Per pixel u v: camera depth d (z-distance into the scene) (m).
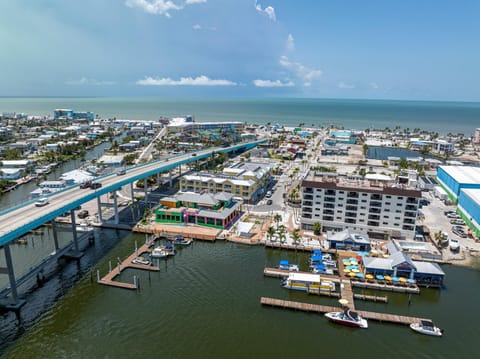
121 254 117.88
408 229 126.06
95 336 78.69
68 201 113.00
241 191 169.75
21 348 75.12
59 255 110.44
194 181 178.00
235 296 94.31
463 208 146.25
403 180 197.12
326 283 98.00
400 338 79.44
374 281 100.31
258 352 74.50
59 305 89.69
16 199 180.75
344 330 81.88
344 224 131.75
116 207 139.50
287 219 148.00
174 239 127.75
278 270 106.00
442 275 98.19
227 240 128.50
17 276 102.81
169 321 83.81
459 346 77.25
